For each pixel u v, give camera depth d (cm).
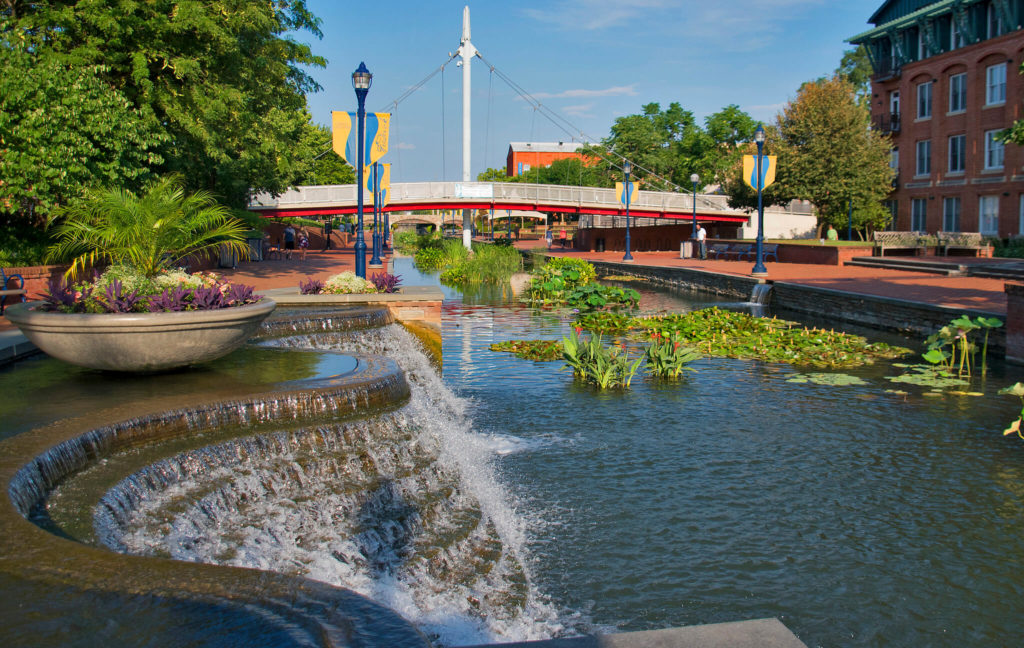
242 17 1972
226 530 552
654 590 538
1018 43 3241
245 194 3456
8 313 748
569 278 2806
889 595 527
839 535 620
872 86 4234
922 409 994
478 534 626
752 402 1044
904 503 682
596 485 736
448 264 4056
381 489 651
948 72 3659
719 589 538
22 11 1794
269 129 2388
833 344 1455
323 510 607
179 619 290
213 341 773
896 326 1673
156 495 555
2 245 1612
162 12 1805
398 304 1333
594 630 488
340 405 746
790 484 733
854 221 3884
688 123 8056
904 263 2680
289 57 2766
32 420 614
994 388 1109
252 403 691
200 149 2122
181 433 642
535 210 4966
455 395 1099
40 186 1452
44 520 462
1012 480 734
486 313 2108
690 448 845
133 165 1641
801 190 3775
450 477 729
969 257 3078
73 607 302
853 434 888
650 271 3406
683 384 1163
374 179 3142
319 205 4562
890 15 4119
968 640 475
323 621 284
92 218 1212
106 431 583
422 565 562
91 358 743
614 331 1709
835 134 3775
